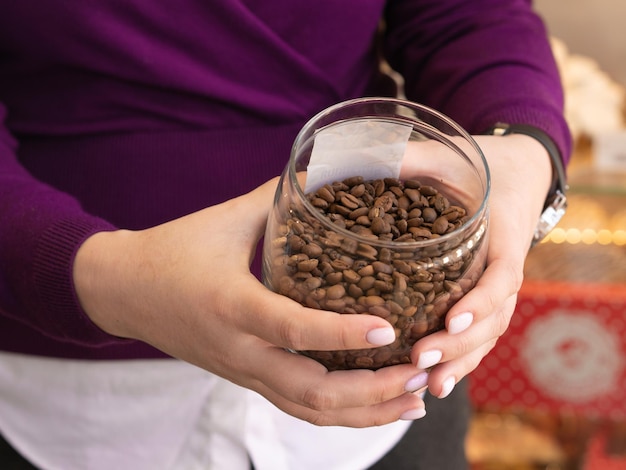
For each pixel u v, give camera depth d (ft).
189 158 2.30
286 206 1.74
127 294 1.88
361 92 2.52
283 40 2.28
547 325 3.82
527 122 2.21
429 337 1.78
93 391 2.42
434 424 2.80
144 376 2.39
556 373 3.93
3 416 2.52
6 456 2.58
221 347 1.82
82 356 2.37
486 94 2.31
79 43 2.17
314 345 1.69
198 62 2.24
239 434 2.44
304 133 1.78
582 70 4.35
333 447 2.58
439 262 1.69
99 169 2.29
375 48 2.63
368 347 1.69
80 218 1.98
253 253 1.90
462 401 2.95
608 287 3.76
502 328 1.88
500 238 1.91
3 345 2.40
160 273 1.84
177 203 2.29
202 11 2.17
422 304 1.71
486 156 2.11
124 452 2.52
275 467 2.51
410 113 1.86
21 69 2.29
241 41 2.23
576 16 4.55
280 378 1.81
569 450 4.45
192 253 1.84
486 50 2.41
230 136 2.33
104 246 1.91
